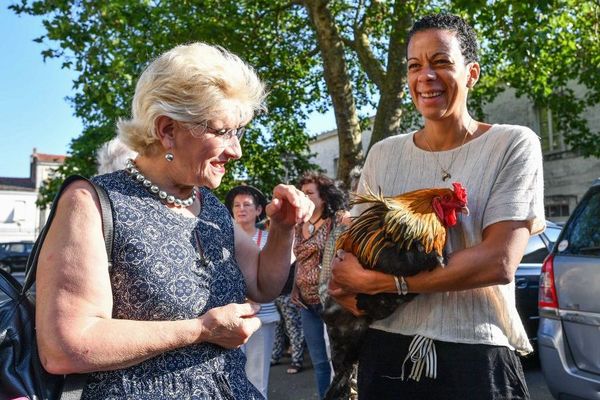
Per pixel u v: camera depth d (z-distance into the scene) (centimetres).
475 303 179
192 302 145
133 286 139
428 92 185
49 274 129
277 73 1141
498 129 187
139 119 149
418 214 172
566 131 1295
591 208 365
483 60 1128
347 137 882
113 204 141
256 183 1299
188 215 157
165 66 145
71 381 137
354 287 176
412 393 182
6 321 135
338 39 877
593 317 335
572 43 984
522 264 577
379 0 965
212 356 149
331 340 203
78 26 823
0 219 3888
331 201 409
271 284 184
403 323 185
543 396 485
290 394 536
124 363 130
